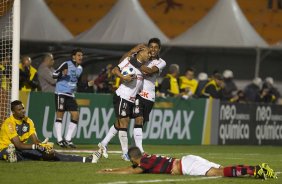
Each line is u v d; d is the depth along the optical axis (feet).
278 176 107.55
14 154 117.60
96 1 297.33
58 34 242.58
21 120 122.52
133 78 131.34
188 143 199.11
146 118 137.90
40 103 176.04
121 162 125.70
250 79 287.28
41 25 242.78
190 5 299.17
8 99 151.23
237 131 209.77
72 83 166.40
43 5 247.50
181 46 247.29
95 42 239.09
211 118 203.51
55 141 178.09
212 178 100.42
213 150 180.45
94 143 183.32
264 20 296.92
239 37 247.09
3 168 108.99
